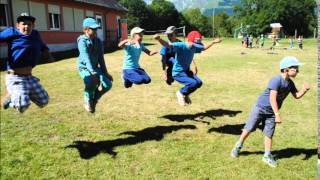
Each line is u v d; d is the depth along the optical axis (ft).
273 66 55.57
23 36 16.63
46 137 21.13
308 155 18.26
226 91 34.12
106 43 105.60
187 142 20.13
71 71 47.78
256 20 287.07
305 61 66.18
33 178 16.25
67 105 28.50
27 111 26.61
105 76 20.76
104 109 27.25
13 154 18.70
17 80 16.92
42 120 24.43
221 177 16.08
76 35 89.10
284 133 21.53
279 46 121.08
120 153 18.75
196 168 16.94
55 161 17.90
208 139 20.59
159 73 46.65
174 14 277.23
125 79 22.65
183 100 22.61
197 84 21.93
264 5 291.79
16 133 21.84
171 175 16.35
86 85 20.20
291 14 283.38
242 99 30.63
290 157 18.04
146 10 256.93
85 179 16.14
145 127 22.85
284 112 26.12
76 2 87.81
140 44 22.56
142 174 16.48
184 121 24.11
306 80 41.98
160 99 30.58
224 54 79.82
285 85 16.42
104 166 17.33
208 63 59.31
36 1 72.59
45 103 17.98
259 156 18.15
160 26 266.77
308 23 285.23
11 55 16.66
